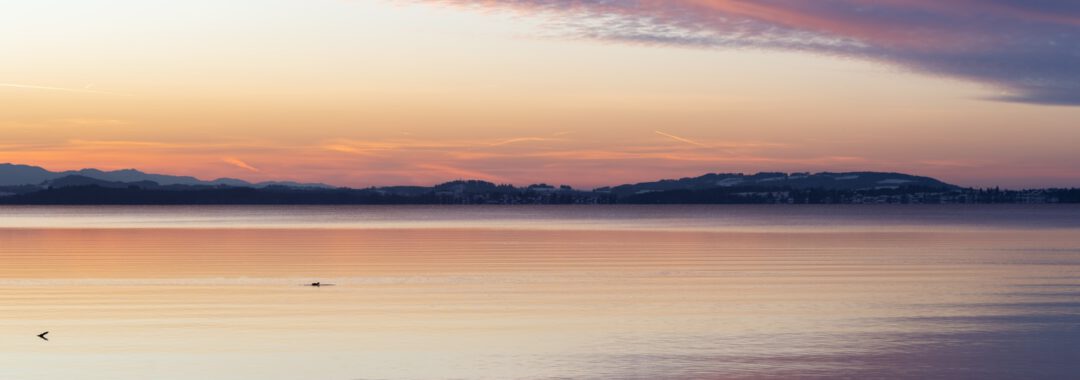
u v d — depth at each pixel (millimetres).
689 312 35000
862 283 45500
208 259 63125
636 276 49625
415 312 35156
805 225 145500
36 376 24547
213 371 25000
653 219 194125
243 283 45750
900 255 67188
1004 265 57156
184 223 165000
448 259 63344
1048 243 84312
